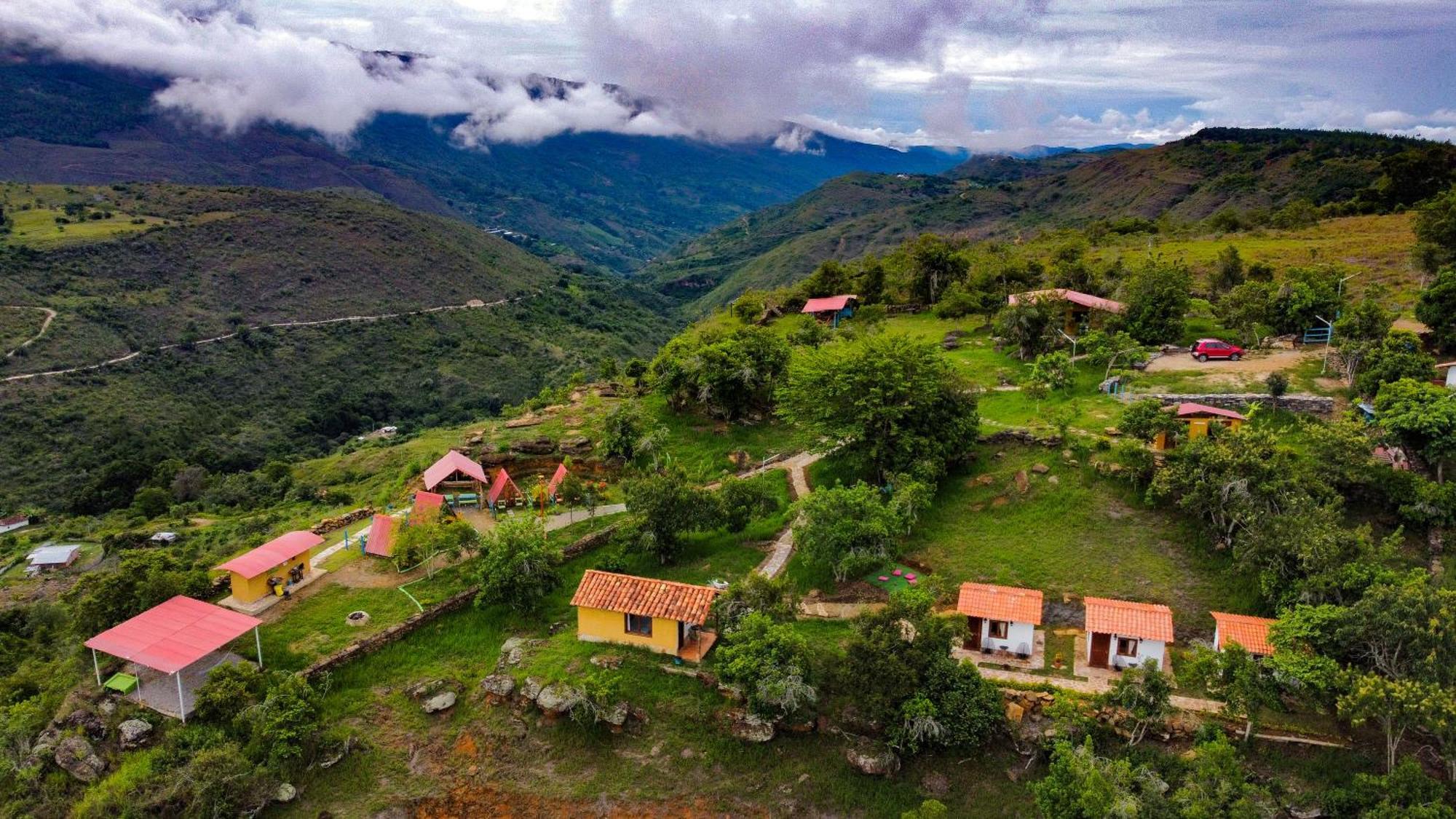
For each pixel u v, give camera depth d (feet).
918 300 386.11
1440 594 126.41
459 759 143.74
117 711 144.66
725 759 141.59
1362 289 303.68
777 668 137.18
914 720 135.03
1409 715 117.39
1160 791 120.57
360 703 151.84
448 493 222.69
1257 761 131.44
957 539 185.78
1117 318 277.64
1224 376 236.84
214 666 151.53
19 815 133.08
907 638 146.51
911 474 196.24
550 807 137.28
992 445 214.48
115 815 127.24
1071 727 133.80
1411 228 392.88
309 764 139.54
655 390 260.83
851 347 223.10
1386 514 169.68
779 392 230.07
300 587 182.09
